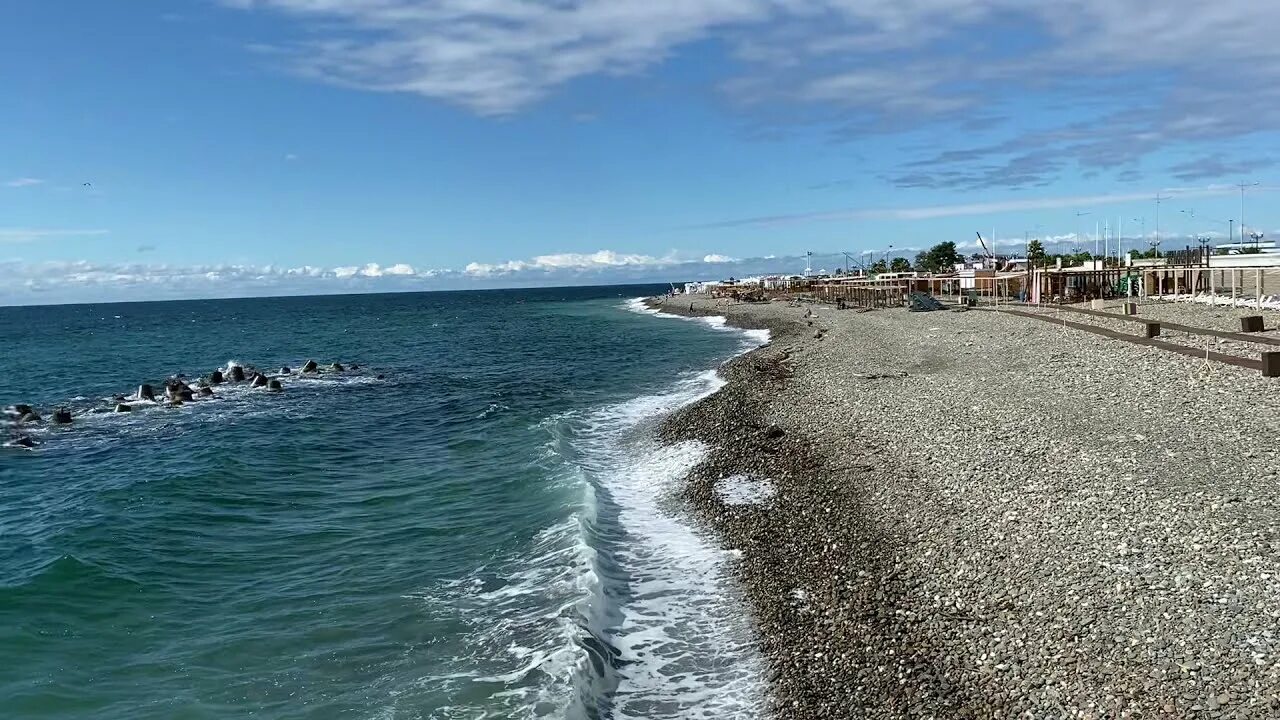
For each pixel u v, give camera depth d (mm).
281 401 37031
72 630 12203
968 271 84750
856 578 12867
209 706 10281
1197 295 50625
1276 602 9531
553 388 39312
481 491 20141
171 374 51188
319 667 11328
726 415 26953
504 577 14359
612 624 12594
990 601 11070
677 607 13125
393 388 41219
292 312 171750
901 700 9383
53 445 27250
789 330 66938
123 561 15000
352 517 18219
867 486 17094
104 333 98750
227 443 26266
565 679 10500
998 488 15227
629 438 26469
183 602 13430
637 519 17812
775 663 11000
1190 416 18641
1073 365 27500
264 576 14641
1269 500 12719
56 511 18797
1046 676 9070
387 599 13586
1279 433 16469
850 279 116250
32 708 10031
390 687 10750
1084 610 10203
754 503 17594
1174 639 9164
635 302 181500
